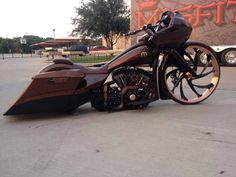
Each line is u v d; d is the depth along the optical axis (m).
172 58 5.86
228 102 6.29
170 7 20.22
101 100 5.61
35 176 3.30
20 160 3.70
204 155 3.65
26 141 4.31
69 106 5.43
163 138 4.22
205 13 18.67
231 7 17.80
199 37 18.89
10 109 5.21
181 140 4.13
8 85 10.05
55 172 3.37
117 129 4.66
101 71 5.54
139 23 21.94
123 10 34.34
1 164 3.61
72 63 5.47
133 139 4.22
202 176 3.17
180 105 6.07
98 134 4.47
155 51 5.65
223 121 4.92
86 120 5.20
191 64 6.18
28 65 21.86
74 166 3.49
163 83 5.86
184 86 7.82
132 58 5.57
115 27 34.06
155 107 5.95
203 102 6.31
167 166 3.41
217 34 18.36
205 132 4.41
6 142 4.30
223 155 3.64
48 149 4.00
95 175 3.27
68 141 4.24
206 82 8.68
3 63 25.91
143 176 3.21
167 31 5.58
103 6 33.84
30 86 5.19
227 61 15.26
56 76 5.23
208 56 6.37
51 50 36.88
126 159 3.61
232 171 3.26
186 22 5.73
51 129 4.79
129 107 5.75
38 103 5.26
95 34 34.97
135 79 5.64
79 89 5.41
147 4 21.41
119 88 5.64
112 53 22.55
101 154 3.78
